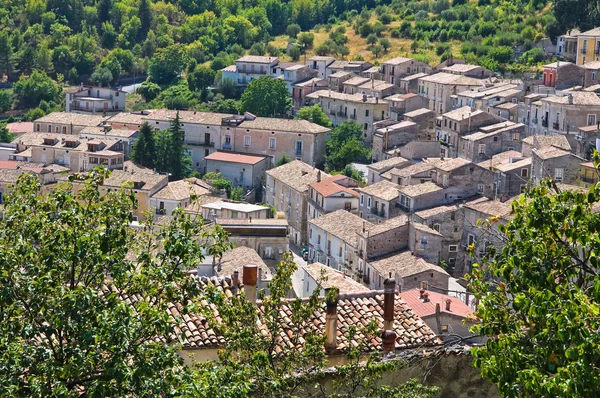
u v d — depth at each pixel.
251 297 45.62
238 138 193.38
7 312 33.16
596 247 33.19
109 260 34.59
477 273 36.38
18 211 36.03
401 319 48.22
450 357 38.78
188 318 46.31
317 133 191.50
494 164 146.88
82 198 36.84
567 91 175.25
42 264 34.53
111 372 31.55
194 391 32.03
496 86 193.38
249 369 36.16
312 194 154.88
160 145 189.12
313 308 40.88
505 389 31.81
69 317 32.72
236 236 118.19
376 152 185.25
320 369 37.94
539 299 32.03
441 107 198.75
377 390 36.44
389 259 121.56
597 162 35.66
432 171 141.12
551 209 34.81
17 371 31.78
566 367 30.11
